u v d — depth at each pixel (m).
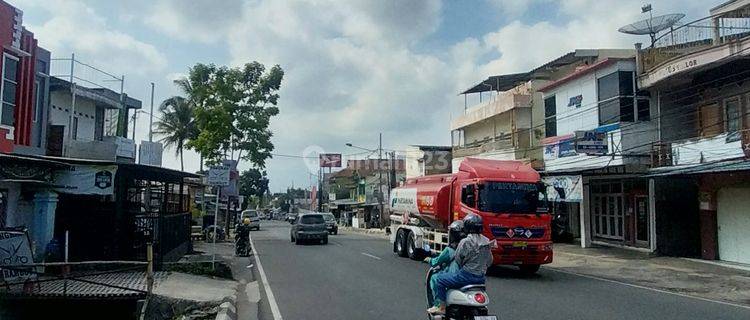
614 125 22.27
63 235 15.54
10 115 15.18
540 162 28.77
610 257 21.62
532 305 11.40
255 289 13.80
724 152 18.25
